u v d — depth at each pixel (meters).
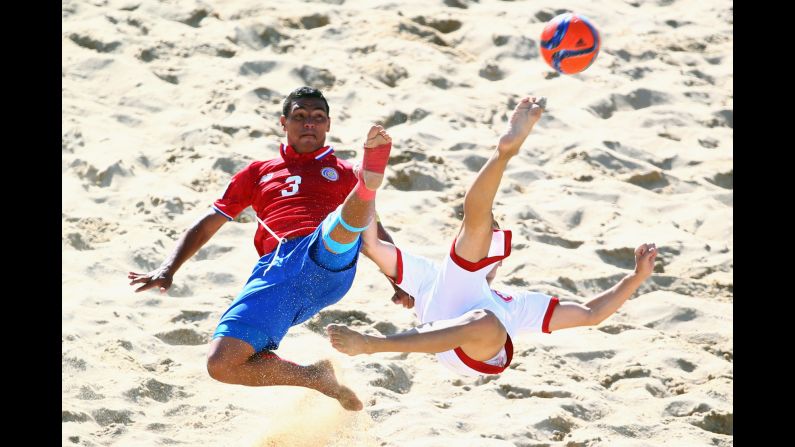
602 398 19.50
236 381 15.46
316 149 17.50
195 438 16.98
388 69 35.38
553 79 36.47
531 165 30.98
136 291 16.94
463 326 15.76
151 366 19.62
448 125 32.31
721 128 34.59
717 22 43.28
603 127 34.06
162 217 26.27
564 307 17.84
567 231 27.62
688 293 24.66
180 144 30.34
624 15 43.06
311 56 36.16
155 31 36.81
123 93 33.16
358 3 40.88
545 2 42.66
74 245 24.67
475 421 18.23
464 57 37.72
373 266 24.91
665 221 28.38
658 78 37.91
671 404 19.45
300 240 16.36
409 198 27.95
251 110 32.12
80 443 16.34
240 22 37.62
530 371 20.25
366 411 18.02
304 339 20.81
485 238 16.48
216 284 23.50
